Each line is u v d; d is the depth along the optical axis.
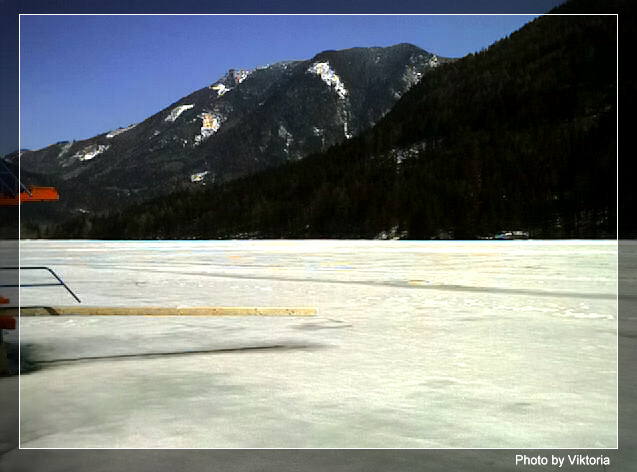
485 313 10.55
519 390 5.21
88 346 7.48
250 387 5.35
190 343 7.67
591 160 127.31
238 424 4.25
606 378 5.66
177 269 25.48
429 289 15.29
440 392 5.14
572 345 7.42
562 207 121.56
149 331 8.68
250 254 43.84
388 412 4.55
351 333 8.41
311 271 23.36
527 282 17.39
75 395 5.03
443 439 3.92
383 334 8.32
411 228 129.75
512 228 121.06
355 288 15.70
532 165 134.88
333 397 4.99
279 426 4.20
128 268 26.53
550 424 4.23
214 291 15.13
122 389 5.27
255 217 163.75
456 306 11.64
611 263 28.70
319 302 12.45
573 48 183.62
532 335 8.22
